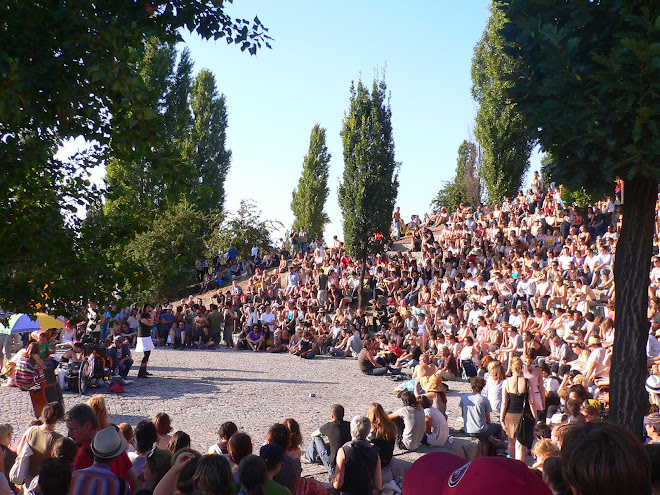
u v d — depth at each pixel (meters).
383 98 33.69
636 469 1.86
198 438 11.94
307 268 34.62
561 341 17.81
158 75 42.56
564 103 6.34
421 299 27.70
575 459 1.94
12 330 15.12
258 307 29.84
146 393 16.22
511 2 6.91
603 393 13.54
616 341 6.94
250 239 43.78
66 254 5.66
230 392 16.84
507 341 20.42
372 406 9.72
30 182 5.99
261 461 5.00
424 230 34.88
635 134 5.85
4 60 4.61
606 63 5.97
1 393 15.06
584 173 6.40
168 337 27.08
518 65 7.15
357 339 25.56
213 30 5.64
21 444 7.23
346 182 33.69
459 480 2.16
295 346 25.73
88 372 15.79
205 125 57.00
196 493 4.87
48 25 4.92
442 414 11.73
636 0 6.10
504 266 26.83
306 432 12.82
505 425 10.95
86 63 4.88
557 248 27.42
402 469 10.17
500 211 34.66
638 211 6.85
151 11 5.56
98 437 5.28
